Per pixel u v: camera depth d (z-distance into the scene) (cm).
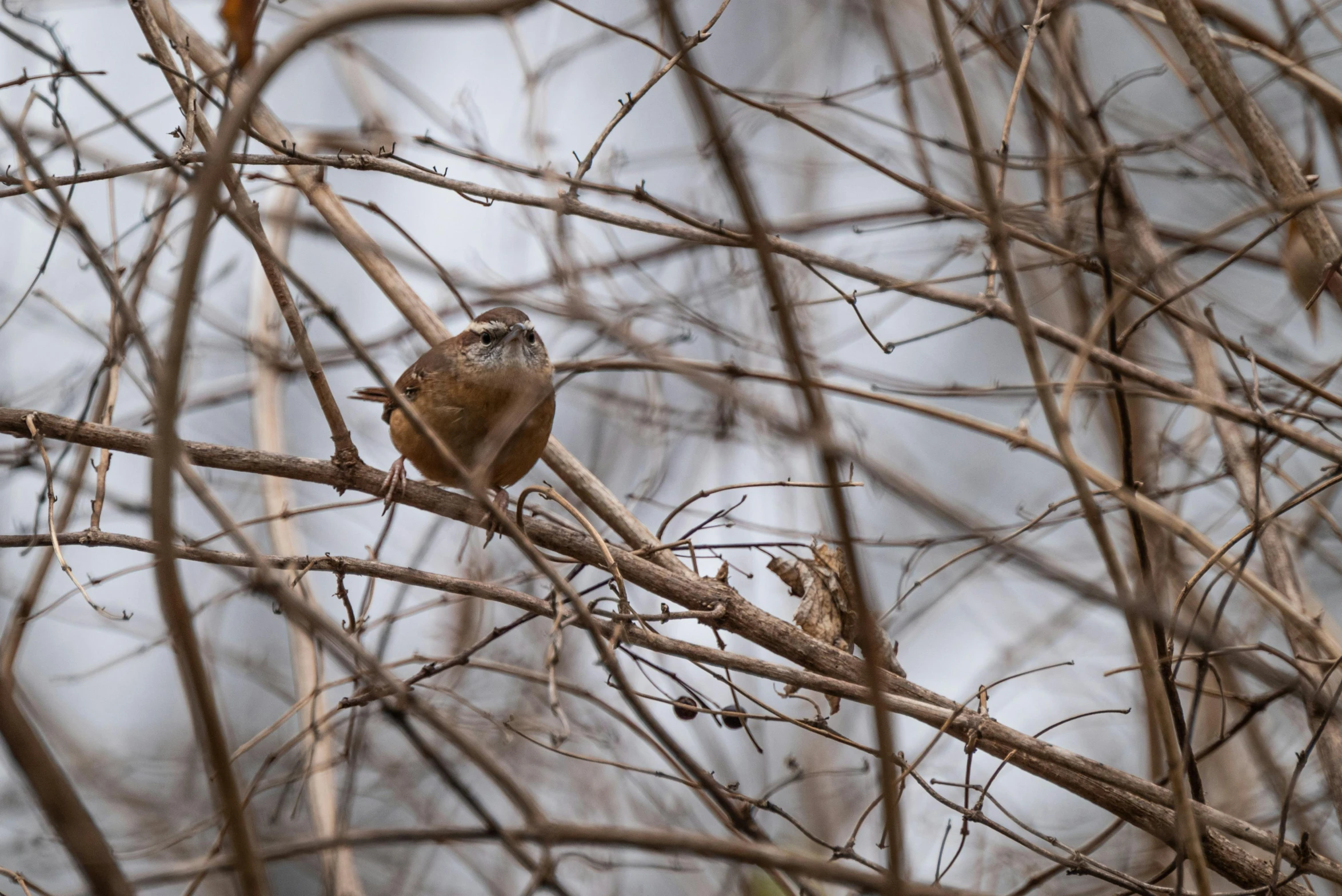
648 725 687
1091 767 800
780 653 870
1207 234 841
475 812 543
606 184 1041
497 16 544
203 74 975
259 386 1215
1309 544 991
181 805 1171
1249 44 985
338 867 913
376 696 798
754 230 554
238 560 816
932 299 948
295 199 1223
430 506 916
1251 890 816
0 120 651
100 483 845
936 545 1132
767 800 863
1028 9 1085
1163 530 955
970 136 670
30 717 1163
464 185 884
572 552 906
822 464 591
